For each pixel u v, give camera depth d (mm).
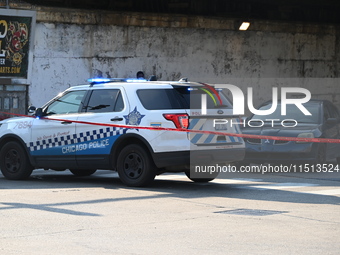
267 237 8977
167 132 13539
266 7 29656
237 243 8578
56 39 24484
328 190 14023
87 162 14562
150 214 10750
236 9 28781
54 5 24297
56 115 15133
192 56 27578
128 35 26016
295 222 10133
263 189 14133
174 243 8555
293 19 30531
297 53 30516
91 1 25344
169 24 26859
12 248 8180
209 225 9820
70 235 9008
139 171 13953
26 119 15547
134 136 13805
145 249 8188
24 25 23656
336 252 8117
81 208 11273
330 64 31641
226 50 28438
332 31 31547
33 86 24109
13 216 10430
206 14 28062
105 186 14344
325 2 30562
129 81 14547
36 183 15000
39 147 15219
